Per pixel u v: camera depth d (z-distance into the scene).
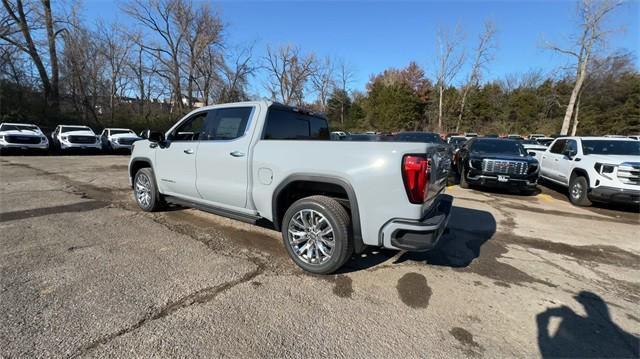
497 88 48.50
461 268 3.35
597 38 24.09
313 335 2.15
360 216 2.77
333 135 5.42
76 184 7.42
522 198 7.65
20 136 13.84
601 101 38.66
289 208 3.14
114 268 3.00
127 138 17.70
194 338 2.06
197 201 4.14
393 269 3.25
